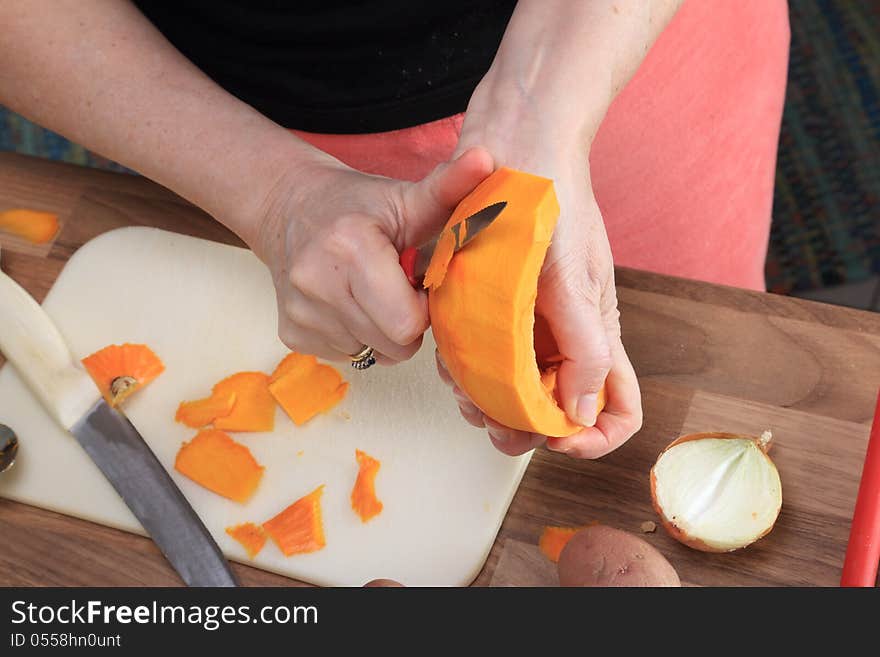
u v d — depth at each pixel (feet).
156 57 3.54
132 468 3.45
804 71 7.09
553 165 2.90
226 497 3.42
